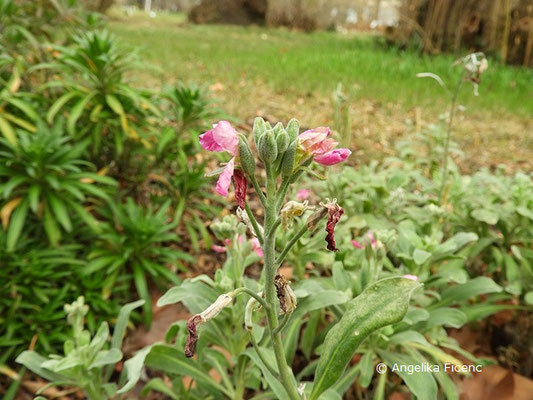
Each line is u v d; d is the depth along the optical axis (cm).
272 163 114
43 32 387
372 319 121
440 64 930
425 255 202
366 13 2355
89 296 272
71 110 302
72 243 302
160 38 1170
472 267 280
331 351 126
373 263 197
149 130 355
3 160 270
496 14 1189
